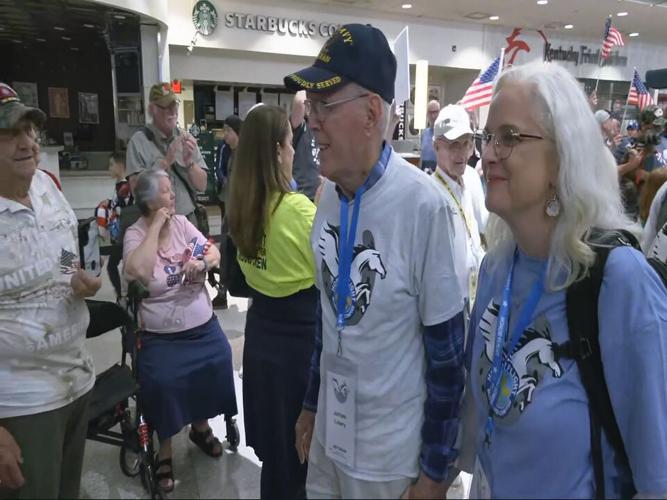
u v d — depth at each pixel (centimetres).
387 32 959
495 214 89
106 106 935
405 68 211
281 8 862
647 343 73
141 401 180
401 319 95
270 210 142
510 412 81
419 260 93
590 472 77
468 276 149
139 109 668
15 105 125
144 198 203
